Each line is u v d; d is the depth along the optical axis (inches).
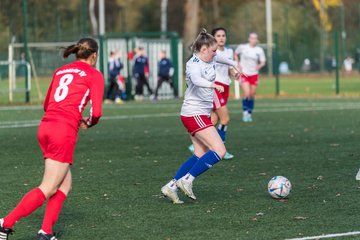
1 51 3179.1
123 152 1299.2
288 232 720.3
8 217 674.2
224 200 876.6
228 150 1305.4
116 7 5915.4
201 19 5413.4
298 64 5118.1
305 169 1091.3
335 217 781.9
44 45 2866.6
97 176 1052.5
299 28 5260.8
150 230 737.6
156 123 1839.3
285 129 1659.7
